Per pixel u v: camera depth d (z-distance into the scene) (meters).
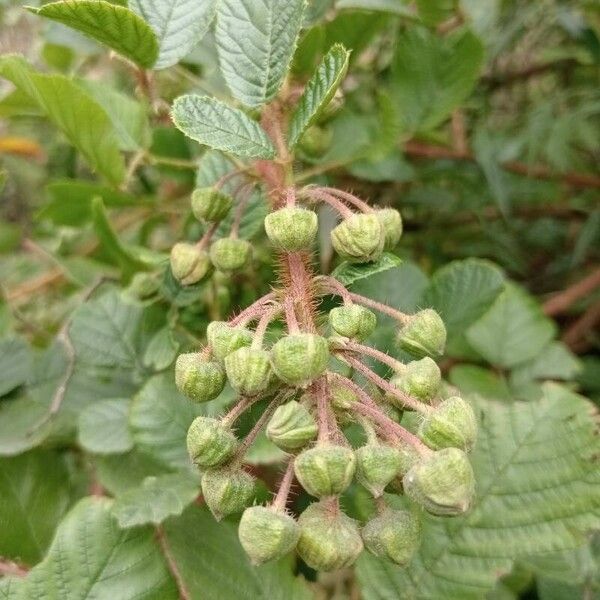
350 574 0.15
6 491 0.13
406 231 0.21
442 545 0.12
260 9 0.11
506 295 0.17
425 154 0.20
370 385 0.10
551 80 0.25
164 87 0.16
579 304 0.21
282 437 0.09
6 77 0.14
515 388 0.16
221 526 0.12
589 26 0.20
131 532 0.12
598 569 0.13
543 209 0.22
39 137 0.25
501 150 0.20
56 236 0.23
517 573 0.14
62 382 0.14
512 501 0.12
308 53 0.14
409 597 0.12
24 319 0.17
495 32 0.22
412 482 0.09
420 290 0.14
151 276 0.14
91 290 0.16
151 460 0.13
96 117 0.14
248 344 0.09
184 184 0.18
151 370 0.14
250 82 0.11
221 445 0.09
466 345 0.17
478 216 0.21
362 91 0.20
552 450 0.12
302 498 0.13
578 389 0.19
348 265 0.11
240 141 0.10
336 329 0.10
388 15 0.15
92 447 0.13
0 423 0.14
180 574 0.12
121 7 0.11
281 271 0.10
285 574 0.12
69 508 0.13
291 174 0.11
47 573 0.11
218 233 0.13
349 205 0.12
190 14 0.12
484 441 0.12
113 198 0.17
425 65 0.16
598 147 0.24
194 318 0.15
